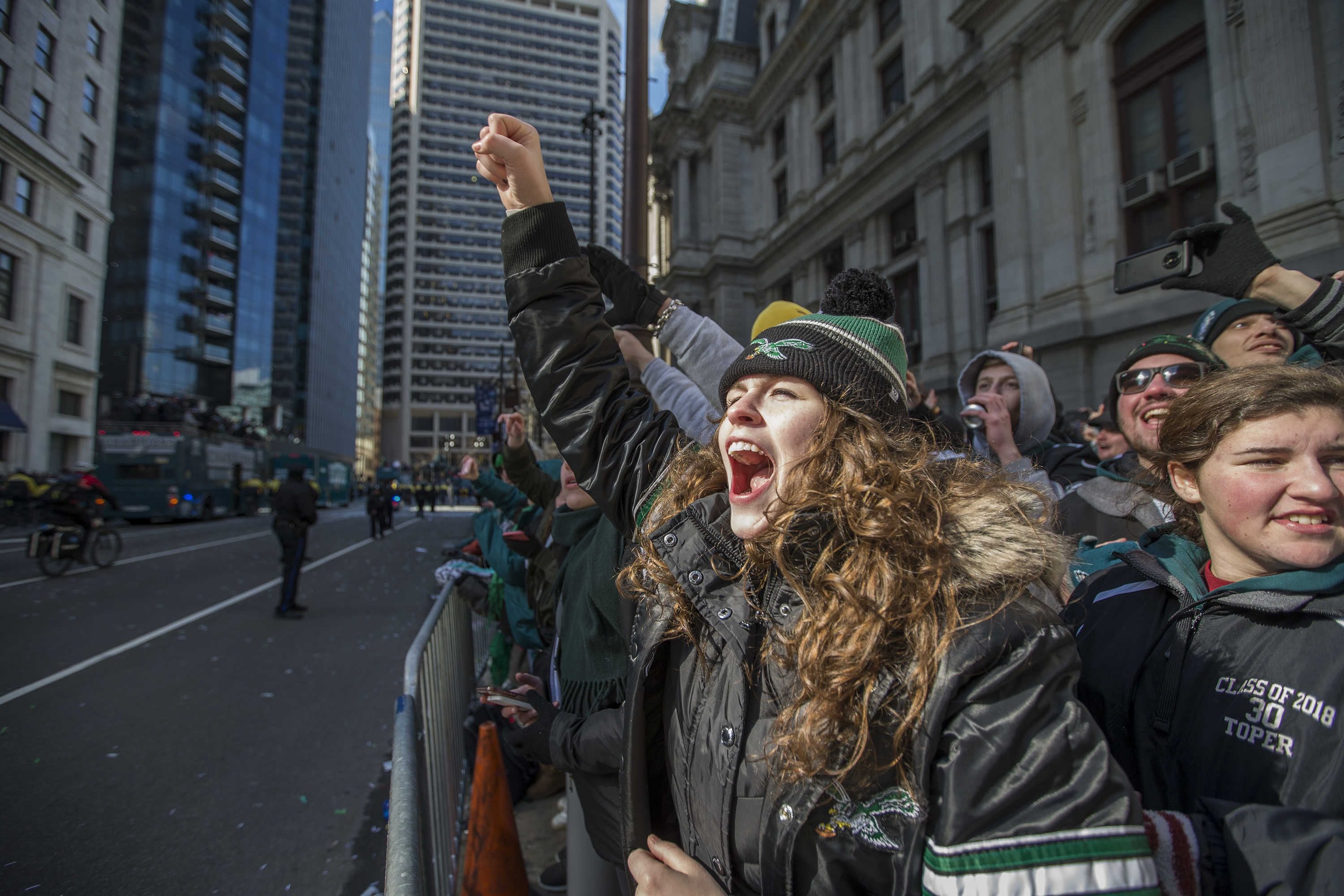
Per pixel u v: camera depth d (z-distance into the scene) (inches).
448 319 4596.5
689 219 990.4
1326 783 31.9
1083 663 45.5
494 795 97.3
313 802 130.1
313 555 581.0
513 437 109.2
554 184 4475.9
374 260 5068.9
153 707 178.9
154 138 1923.0
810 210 776.9
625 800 40.1
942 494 33.6
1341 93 286.8
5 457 1010.1
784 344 36.3
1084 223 415.8
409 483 2812.5
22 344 1038.4
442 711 103.3
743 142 951.0
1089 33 418.3
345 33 3196.4
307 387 2728.8
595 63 4758.9
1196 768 37.1
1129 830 24.5
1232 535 38.3
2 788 130.6
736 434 36.5
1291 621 36.5
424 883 43.9
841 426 33.8
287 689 198.1
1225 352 74.0
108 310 1875.0
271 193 2345.0
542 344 52.4
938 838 25.7
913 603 28.4
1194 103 361.7
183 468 850.1
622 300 69.5
